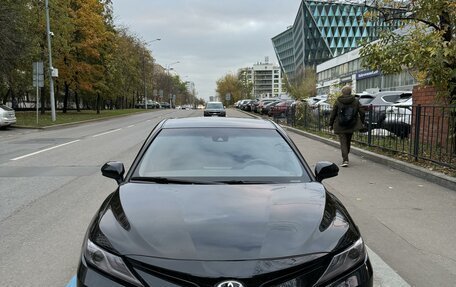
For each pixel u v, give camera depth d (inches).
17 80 1409.9
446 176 334.3
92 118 1425.9
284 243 109.1
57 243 210.4
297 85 3166.8
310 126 851.4
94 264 109.2
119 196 140.9
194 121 197.9
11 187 341.1
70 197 306.2
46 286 163.6
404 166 392.8
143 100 4301.2
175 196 136.4
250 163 165.3
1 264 184.9
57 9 1380.4
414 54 387.5
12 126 1019.3
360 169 410.3
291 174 160.6
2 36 1057.5
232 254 104.4
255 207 127.3
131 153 545.6
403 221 246.8
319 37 4074.8
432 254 198.1
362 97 800.3
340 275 107.7
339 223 123.5
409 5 438.0
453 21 406.6
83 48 1601.9
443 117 374.6
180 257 103.8
